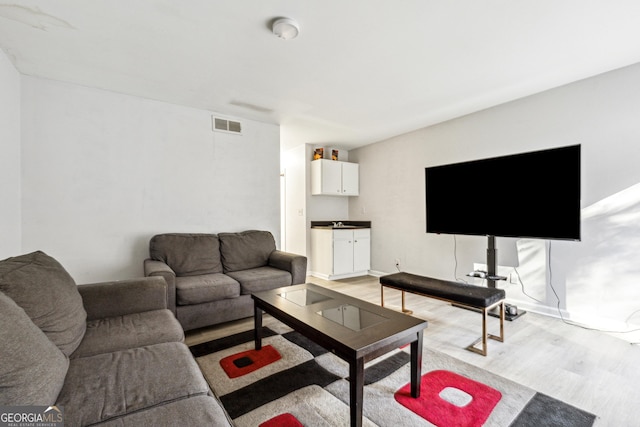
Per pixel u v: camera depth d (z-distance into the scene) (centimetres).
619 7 176
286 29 191
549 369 196
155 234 318
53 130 268
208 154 353
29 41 209
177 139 332
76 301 153
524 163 280
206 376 185
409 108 347
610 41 213
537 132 306
